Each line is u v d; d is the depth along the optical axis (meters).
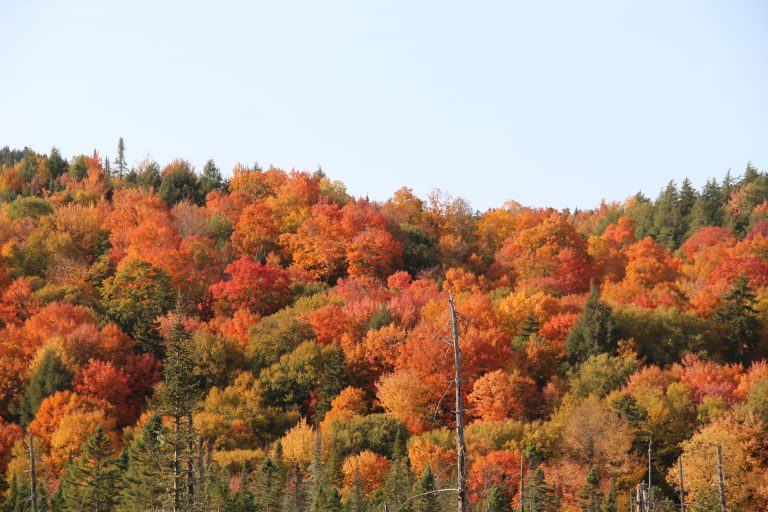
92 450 70.12
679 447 80.25
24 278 137.00
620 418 80.31
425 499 61.41
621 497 70.62
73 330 109.50
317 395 100.75
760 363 98.38
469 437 79.75
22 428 92.56
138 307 124.94
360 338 111.62
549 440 80.06
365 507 66.88
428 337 103.12
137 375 104.12
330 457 75.75
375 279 141.50
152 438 62.75
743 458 75.12
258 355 108.69
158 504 54.97
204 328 115.81
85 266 140.75
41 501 66.88
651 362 104.56
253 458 80.94
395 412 93.31
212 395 97.81
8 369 101.44
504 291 134.00
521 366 102.44
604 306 106.19
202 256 149.25
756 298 116.88
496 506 62.81
